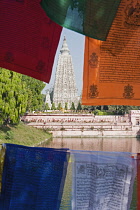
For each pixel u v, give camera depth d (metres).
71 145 54.16
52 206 6.74
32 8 6.82
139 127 76.69
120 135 76.00
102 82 7.12
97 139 69.88
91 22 5.88
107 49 6.96
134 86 7.16
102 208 6.71
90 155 6.75
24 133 53.75
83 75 7.09
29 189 6.75
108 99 7.17
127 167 6.71
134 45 6.89
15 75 38.72
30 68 7.11
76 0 5.74
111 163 6.75
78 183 6.75
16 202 6.71
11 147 6.76
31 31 6.94
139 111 77.62
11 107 39.00
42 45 7.04
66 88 108.31
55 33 7.01
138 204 6.65
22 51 7.00
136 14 6.62
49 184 6.76
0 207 6.70
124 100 7.20
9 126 52.44
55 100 108.06
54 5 5.73
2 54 6.94
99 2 5.79
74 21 5.86
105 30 5.94
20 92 39.81
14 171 6.73
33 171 6.76
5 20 6.79
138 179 6.67
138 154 6.72
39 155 6.77
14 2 6.73
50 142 59.50
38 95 61.06
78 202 6.73
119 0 5.79
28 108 59.75
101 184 6.73
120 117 79.06
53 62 7.18
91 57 7.01
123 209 6.67
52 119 76.44
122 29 6.77
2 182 6.75
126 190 6.69
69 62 109.44
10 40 6.90
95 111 90.25
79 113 79.38
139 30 6.78
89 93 7.12
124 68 7.07
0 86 37.50
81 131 74.94
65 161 6.76
